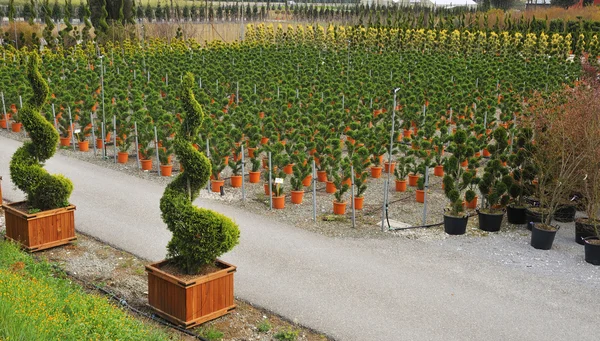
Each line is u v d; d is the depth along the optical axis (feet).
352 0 294.46
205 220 31.76
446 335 31.81
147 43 144.46
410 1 254.47
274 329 32.24
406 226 49.57
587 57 126.52
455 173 53.52
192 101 32.14
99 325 27.63
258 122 72.69
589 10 217.36
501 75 103.76
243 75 100.78
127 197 55.47
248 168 65.77
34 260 39.78
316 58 120.57
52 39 138.62
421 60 117.08
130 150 74.59
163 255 41.96
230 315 33.53
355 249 44.11
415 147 66.54
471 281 38.83
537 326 33.06
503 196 50.39
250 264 40.65
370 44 147.43
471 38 140.67
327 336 31.60
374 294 36.52
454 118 78.18
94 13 157.28
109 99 81.66
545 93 82.84
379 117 76.23
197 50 125.59
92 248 42.91
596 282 39.22
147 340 28.17
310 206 54.90
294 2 288.30
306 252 43.21
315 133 70.69
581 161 47.06
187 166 32.17
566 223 51.19
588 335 32.27
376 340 31.22
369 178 64.18
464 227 47.65
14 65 107.55
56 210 41.98
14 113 84.79
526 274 40.24
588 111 49.39
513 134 66.28
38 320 25.90
